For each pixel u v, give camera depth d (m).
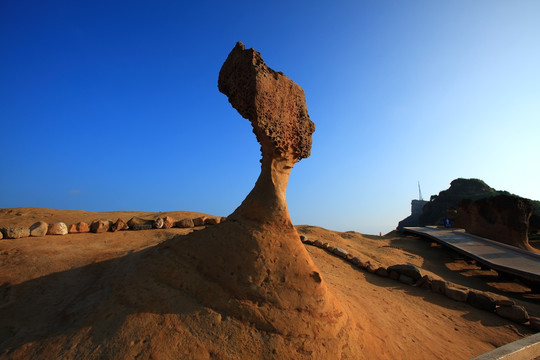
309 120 5.92
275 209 5.45
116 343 3.76
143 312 4.22
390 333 5.61
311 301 4.69
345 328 4.75
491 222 20.62
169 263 5.23
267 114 5.03
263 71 5.07
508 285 12.94
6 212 10.79
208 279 4.75
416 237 21.84
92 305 4.68
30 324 4.50
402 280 9.42
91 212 12.38
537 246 28.28
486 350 6.10
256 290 4.56
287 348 3.98
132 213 12.84
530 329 7.26
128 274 5.46
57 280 5.78
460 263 16.06
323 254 10.51
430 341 5.88
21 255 6.55
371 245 17.19
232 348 3.82
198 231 5.87
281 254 5.06
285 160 5.61
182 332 3.93
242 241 5.10
